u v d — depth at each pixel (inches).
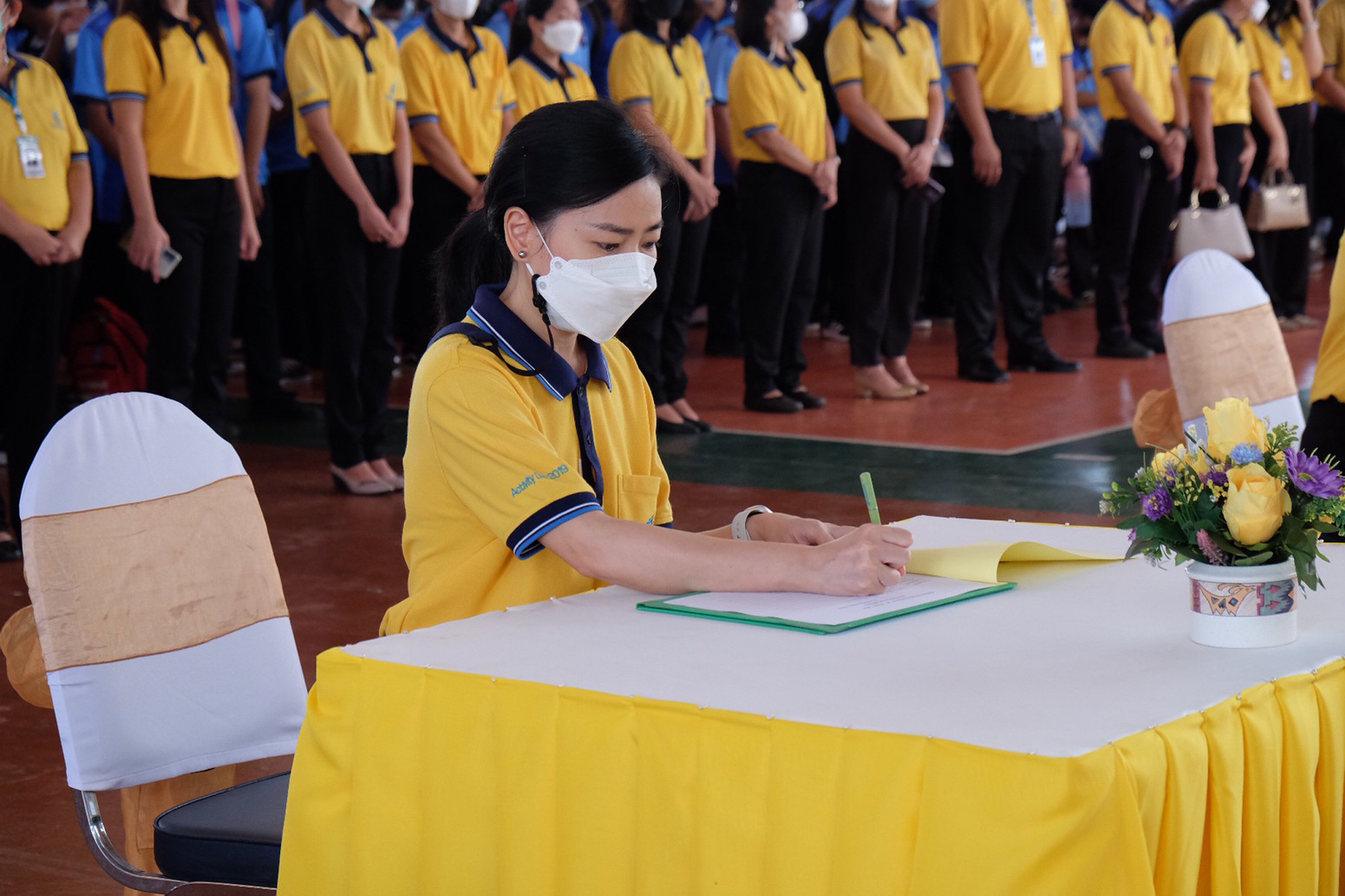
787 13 269.0
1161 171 328.5
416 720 60.4
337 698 62.8
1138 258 335.6
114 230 268.5
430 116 243.3
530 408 76.5
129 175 215.0
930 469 226.2
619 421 83.8
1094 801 47.3
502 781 58.1
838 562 70.0
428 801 60.1
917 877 49.6
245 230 234.7
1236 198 342.3
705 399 295.0
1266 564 60.8
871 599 68.9
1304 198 345.4
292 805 64.1
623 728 55.3
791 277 276.1
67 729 73.7
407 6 296.7
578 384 79.3
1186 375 132.0
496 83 250.5
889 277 287.9
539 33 259.4
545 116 75.1
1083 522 190.4
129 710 75.2
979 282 301.9
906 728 51.0
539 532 72.4
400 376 327.3
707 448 246.7
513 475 73.0
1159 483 62.6
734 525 83.8
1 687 146.7
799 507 205.2
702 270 359.9
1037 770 47.6
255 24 243.4
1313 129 383.6
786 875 52.0
